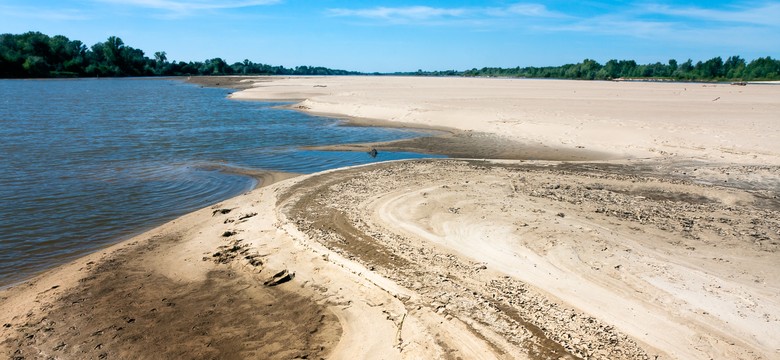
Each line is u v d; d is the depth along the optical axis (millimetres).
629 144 26266
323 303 9359
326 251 11133
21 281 10484
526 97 52094
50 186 18266
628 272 9789
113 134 30859
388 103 45594
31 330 8422
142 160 23297
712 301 8672
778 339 7582
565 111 37594
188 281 10320
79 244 12727
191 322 8758
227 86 98000
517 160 22984
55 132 31328
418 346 7637
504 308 8531
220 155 24656
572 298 8828
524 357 7219
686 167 21125
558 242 11258
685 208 14406
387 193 15867
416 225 12633
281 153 25266
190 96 67312
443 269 10062
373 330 8344
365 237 11938
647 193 16297
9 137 28906
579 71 161625
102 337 8242
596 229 12164
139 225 14250
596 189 16641
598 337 7680
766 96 53562
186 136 30406
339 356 7750
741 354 7254
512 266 10125
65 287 10023
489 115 36094
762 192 16984
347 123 36750
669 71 151375
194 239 12633
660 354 7266
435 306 8656
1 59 118062
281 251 11539
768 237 11859
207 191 17969
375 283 9680
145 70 164750
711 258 10484
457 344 7594
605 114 35562
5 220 14438
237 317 8945
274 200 15664
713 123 30500
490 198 15031
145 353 7832
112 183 18906
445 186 16641
